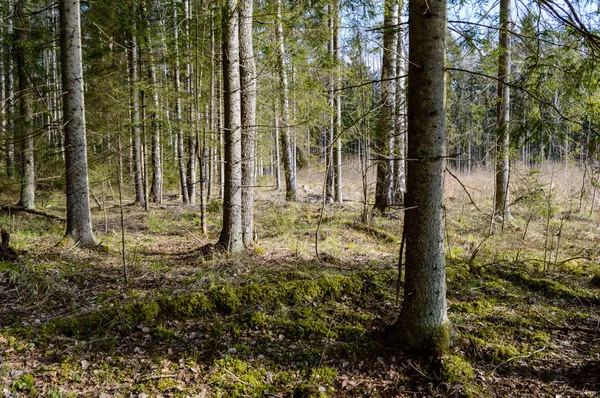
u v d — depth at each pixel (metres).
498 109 8.32
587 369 3.38
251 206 7.05
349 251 7.00
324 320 4.29
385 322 4.20
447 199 12.36
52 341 3.81
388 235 7.98
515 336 4.00
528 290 5.27
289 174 13.58
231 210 6.62
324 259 6.38
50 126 7.82
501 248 7.22
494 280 5.50
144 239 8.25
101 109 10.45
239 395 3.21
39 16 11.47
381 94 8.25
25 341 3.77
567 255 6.93
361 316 4.31
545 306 4.73
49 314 4.35
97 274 5.59
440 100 3.32
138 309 4.27
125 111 11.24
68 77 6.85
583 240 7.93
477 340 3.76
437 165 3.39
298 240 7.70
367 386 3.30
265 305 4.56
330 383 3.35
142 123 11.00
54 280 5.16
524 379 3.33
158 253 7.04
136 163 13.49
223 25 6.39
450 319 4.24
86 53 11.82
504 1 6.11
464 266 5.74
